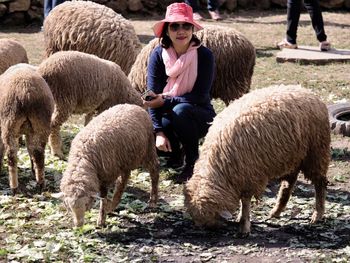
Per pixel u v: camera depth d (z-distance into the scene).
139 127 6.10
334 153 7.97
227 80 8.09
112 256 5.50
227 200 5.69
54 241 5.73
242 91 8.19
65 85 7.25
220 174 5.70
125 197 6.73
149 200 6.62
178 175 7.30
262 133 5.65
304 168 6.06
